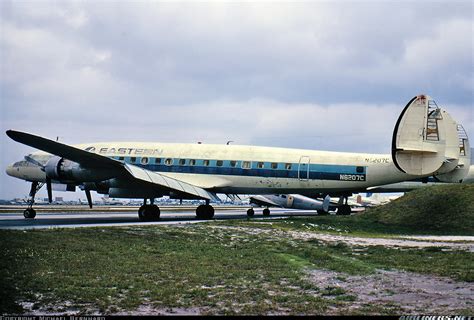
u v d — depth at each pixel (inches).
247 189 1289.4
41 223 1034.1
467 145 1250.0
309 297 406.3
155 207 1205.1
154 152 1344.7
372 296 412.2
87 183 1171.3
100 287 427.5
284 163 1258.6
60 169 1117.1
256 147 1304.1
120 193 1173.7
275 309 368.8
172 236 761.6
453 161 1146.7
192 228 887.1
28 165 1316.4
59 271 479.2
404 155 1102.4
